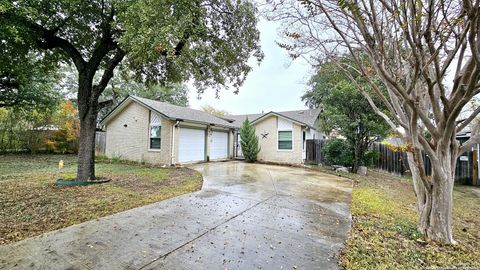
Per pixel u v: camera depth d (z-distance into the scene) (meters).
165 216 3.96
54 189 5.77
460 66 2.84
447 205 3.22
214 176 8.43
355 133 9.98
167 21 4.77
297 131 13.91
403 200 5.71
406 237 3.35
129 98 12.87
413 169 3.76
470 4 2.00
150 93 23.53
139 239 3.04
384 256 2.76
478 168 8.61
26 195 5.15
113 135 13.86
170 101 25.94
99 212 4.12
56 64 7.76
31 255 2.55
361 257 2.71
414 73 2.82
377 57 2.95
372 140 10.09
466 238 3.47
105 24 6.50
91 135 6.86
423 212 3.46
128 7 5.13
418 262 2.64
